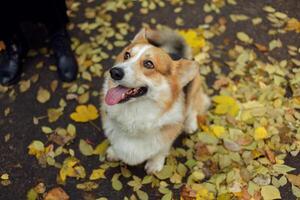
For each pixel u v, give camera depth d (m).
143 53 1.15
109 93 1.17
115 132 1.30
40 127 1.51
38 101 1.58
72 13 1.87
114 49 1.74
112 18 1.85
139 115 1.20
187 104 1.29
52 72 1.66
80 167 1.40
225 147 1.43
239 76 1.63
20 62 1.65
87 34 1.79
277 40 1.76
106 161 1.42
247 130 1.47
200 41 1.73
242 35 1.77
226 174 1.37
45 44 1.75
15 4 1.52
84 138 1.48
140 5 1.89
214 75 1.64
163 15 1.86
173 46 1.35
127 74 1.13
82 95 1.59
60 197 1.34
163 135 1.26
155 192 1.35
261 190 1.34
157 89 1.15
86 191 1.36
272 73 1.64
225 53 1.71
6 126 1.52
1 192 1.37
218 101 1.55
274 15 1.85
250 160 1.40
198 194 1.33
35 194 1.35
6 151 1.46
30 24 1.81
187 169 1.39
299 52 1.72
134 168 1.41
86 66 1.68
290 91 1.59
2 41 1.70
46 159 1.43
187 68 1.17
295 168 1.40
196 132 1.49
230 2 1.89
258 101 1.55
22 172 1.41
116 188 1.36
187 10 1.87
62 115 1.54
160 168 1.38
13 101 1.58
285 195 1.34
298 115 1.52
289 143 1.45
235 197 1.33
